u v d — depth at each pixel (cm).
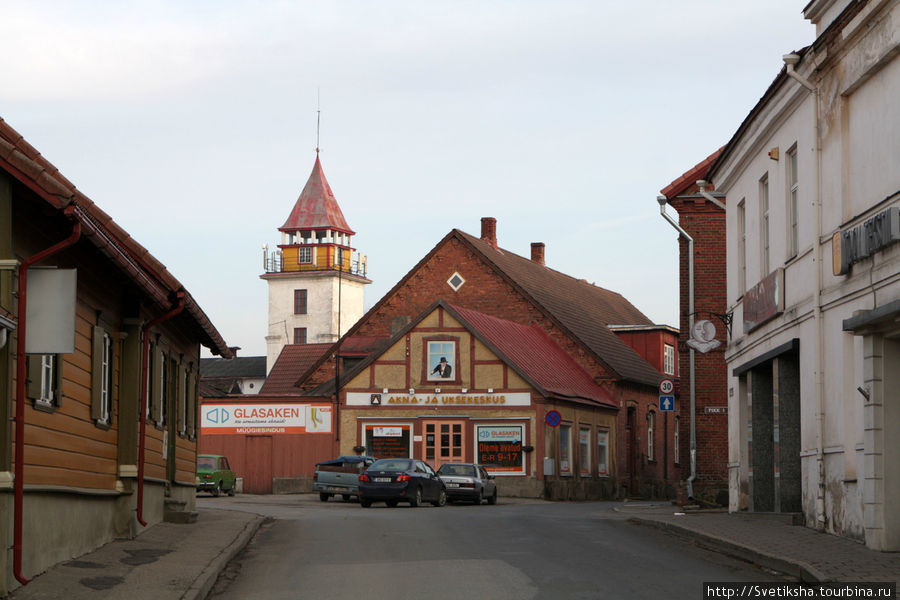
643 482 5609
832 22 1792
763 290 2316
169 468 2445
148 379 2069
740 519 2283
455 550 1780
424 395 4653
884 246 1623
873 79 1723
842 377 1827
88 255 1570
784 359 2208
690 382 3462
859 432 1734
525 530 2170
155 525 2117
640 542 1900
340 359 5653
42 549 1362
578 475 4797
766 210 2408
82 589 1260
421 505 3831
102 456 1720
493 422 4575
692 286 3450
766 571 1492
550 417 4294
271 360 11712
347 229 11944
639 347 6431
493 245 6456
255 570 1588
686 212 3484
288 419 4809
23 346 1207
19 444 1204
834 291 1855
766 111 2236
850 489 1783
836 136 1862
